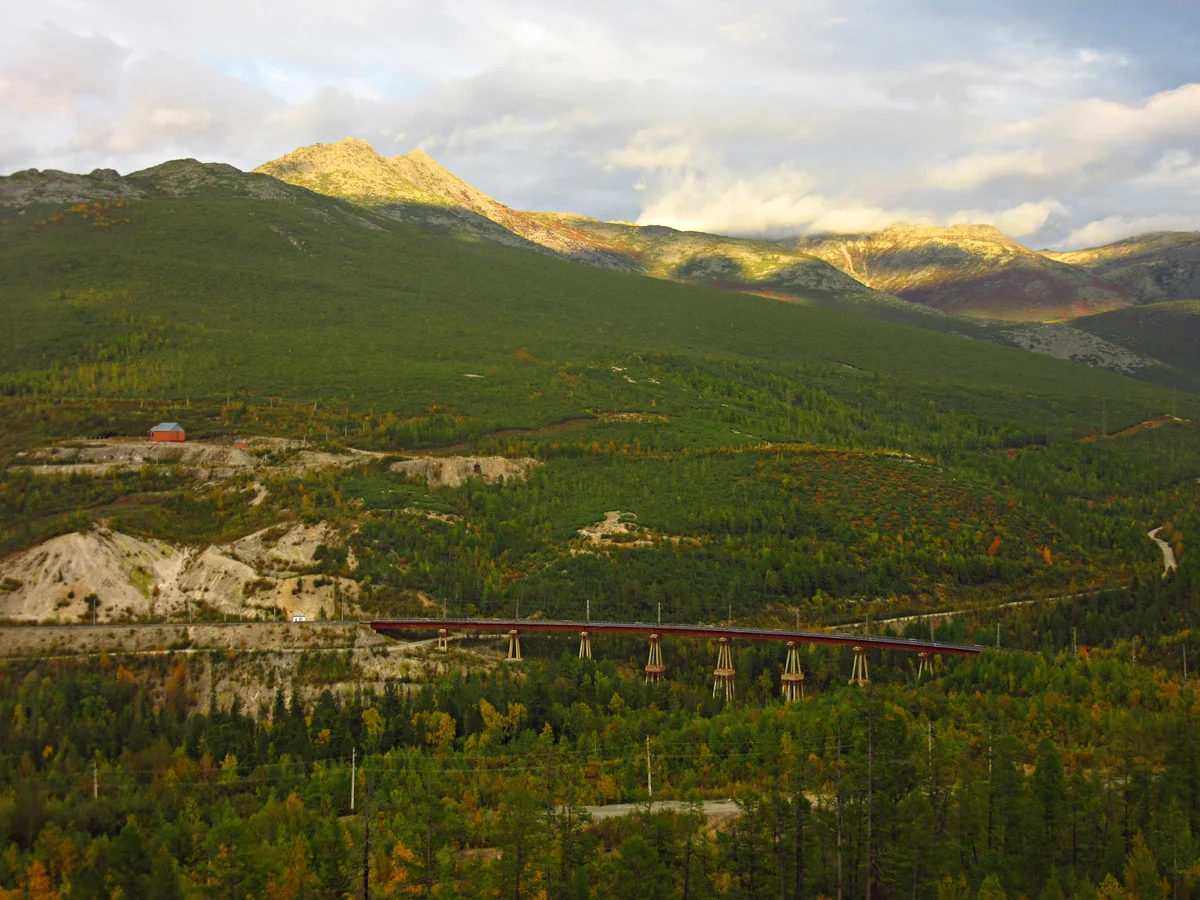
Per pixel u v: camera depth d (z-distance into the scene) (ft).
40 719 602.85
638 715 649.61
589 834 479.00
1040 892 462.19
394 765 567.59
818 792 517.96
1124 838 498.28
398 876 459.73
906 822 477.36
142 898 452.76
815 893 465.88
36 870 456.45
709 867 466.70
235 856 461.78
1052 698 636.48
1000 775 501.15
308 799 539.70
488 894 443.32
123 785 543.80
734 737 588.50
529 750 590.55
